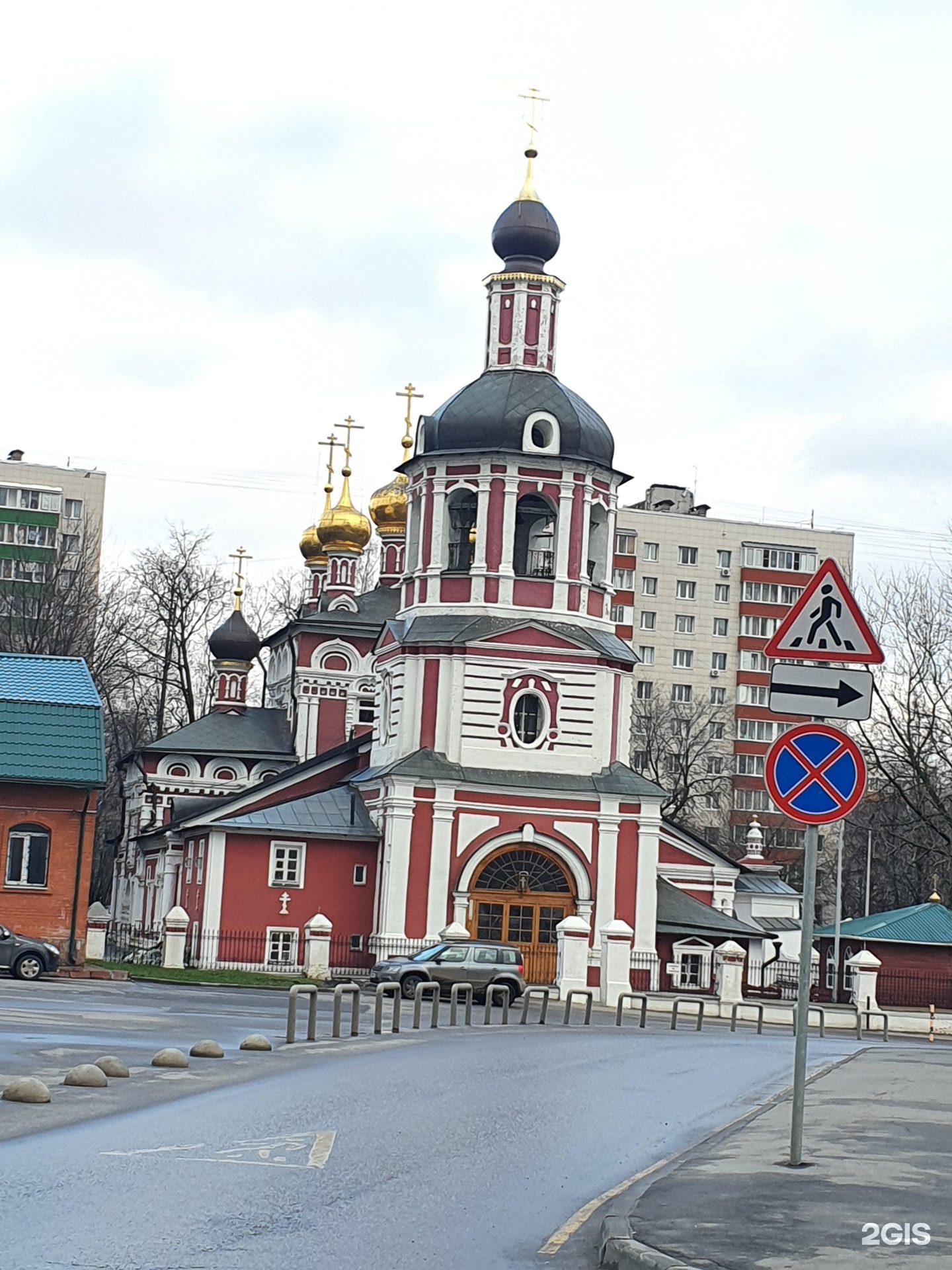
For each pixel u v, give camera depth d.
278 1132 16.88
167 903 66.12
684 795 99.00
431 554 58.72
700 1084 23.95
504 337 59.66
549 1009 48.28
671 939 61.31
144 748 81.31
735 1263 10.68
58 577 87.69
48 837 50.09
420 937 56.03
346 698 79.19
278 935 57.81
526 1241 12.16
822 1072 26.08
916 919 65.62
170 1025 31.12
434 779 56.47
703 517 125.19
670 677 123.19
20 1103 18.50
